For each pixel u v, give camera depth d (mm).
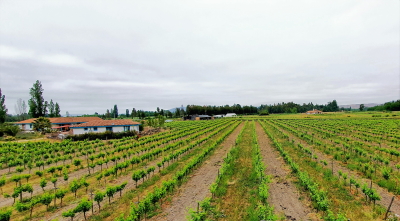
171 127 69500
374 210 11195
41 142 36625
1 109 70188
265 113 159000
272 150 27016
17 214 12023
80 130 47156
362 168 18062
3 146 33344
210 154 25375
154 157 25094
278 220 10430
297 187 14523
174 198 13430
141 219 11023
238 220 10523
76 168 21938
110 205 12867
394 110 143500
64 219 11398
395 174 16797
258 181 15438
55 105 96625
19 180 17281
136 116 167125
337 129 49125
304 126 57906
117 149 28906
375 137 36344
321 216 10703
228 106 190000
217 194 13445
